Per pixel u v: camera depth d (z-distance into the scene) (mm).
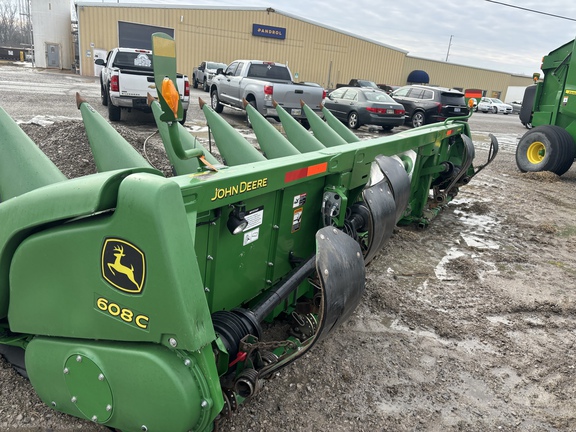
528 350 3518
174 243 1702
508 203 7766
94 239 1823
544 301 4289
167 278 1702
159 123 3678
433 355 3361
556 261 5371
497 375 3195
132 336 1870
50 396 2201
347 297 2326
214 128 3619
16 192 2523
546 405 2926
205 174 2191
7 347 2777
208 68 26609
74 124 6547
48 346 2105
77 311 1980
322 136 4551
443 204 6430
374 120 15086
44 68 35375
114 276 1826
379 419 2678
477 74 53750
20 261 2041
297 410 2670
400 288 4348
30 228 1982
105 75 12820
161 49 1853
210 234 2352
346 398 2818
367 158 3709
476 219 6754
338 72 39406
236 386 2121
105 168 3066
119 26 30484
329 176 3340
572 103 9734
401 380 3049
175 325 1752
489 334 3689
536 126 10773
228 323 2238
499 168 10984
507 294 4395
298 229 3213
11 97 14227
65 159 5746
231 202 2260
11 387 2625
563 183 9688
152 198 1653
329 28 37438
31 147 2627
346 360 3186
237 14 33656
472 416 2781
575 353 3516
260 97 12797
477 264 5074
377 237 3172
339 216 3316
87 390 2029
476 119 27141
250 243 2717
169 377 1808
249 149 3520
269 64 14297
